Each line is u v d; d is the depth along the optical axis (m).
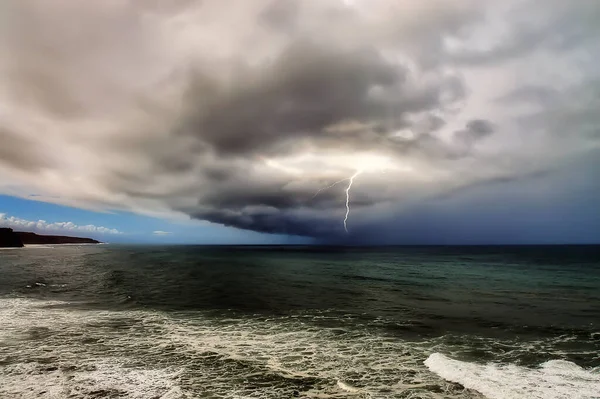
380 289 27.92
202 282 32.53
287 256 88.75
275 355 11.23
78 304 20.14
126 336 13.31
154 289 27.23
